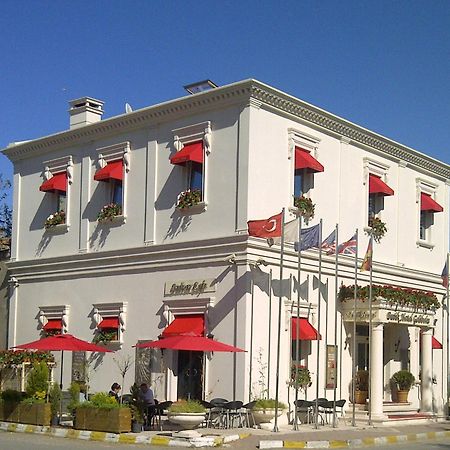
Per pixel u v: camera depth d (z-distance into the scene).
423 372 30.88
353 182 30.09
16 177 34.91
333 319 28.34
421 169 34.28
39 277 32.72
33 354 30.14
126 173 29.66
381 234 31.39
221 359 25.23
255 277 25.30
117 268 29.34
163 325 27.30
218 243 25.84
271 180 26.27
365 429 25.44
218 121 26.62
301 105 27.31
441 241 35.56
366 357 30.42
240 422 24.08
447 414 32.72
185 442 20.05
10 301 33.91
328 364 27.83
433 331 32.34
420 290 33.00
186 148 27.22
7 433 23.23
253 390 24.70
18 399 24.53
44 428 23.08
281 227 24.02
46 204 33.22
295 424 23.72
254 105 25.77
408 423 28.30
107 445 20.33
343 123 29.28
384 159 31.98
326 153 28.86
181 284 26.88
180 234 27.31
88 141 31.41
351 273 29.45
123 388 28.20
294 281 26.75
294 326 26.30
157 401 24.25
